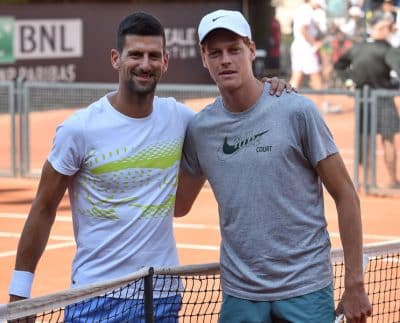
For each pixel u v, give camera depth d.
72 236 12.19
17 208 14.50
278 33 27.00
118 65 5.32
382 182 15.59
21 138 17.22
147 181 5.32
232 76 5.12
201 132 5.33
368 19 23.34
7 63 23.84
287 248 5.20
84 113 5.29
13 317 4.65
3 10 23.78
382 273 8.82
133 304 5.29
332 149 5.19
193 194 5.69
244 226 5.21
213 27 5.09
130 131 5.29
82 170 5.32
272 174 5.16
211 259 10.99
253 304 5.26
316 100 16.53
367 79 16.11
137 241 5.31
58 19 24.66
